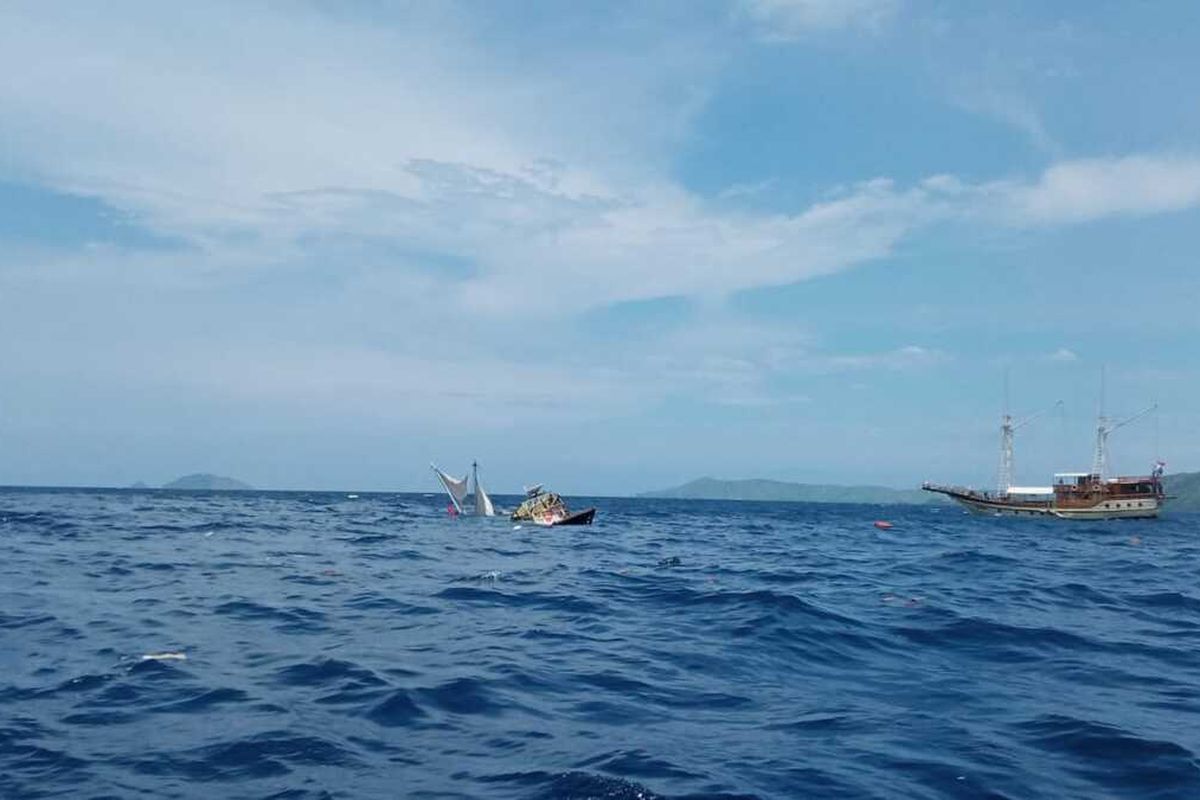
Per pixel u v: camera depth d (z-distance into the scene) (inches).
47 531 1569.9
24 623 615.2
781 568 1152.8
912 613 713.0
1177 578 1113.4
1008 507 4320.9
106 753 342.0
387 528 1983.3
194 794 299.7
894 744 364.8
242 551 1254.3
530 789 305.4
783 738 373.1
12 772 319.0
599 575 1015.6
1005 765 338.6
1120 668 526.3
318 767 328.2
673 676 490.6
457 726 386.0
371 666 496.4
